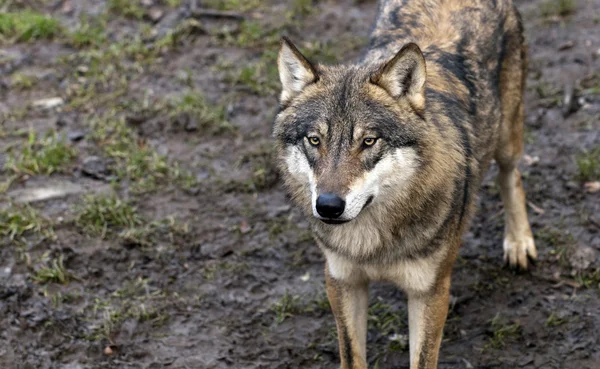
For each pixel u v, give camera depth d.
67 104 15.38
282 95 8.93
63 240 12.11
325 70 8.90
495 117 10.27
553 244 12.01
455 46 9.99
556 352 10.22
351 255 8.80
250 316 11.03
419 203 8.53
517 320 10.76
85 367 10.11
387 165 8.22
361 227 8.66
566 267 11.59
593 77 15.69
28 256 11.71
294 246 12.29
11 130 14.62
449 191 8.68
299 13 18.41
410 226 8.61
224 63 16.56
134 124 14.91
